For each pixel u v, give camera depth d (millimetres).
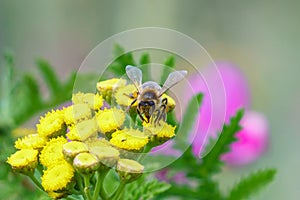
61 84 439
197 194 400
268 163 735
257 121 502
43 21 908
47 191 313
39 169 325
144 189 352
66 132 323
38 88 438
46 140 322
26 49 896
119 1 910
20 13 904
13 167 319
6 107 435
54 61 894
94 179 320
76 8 912
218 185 400
